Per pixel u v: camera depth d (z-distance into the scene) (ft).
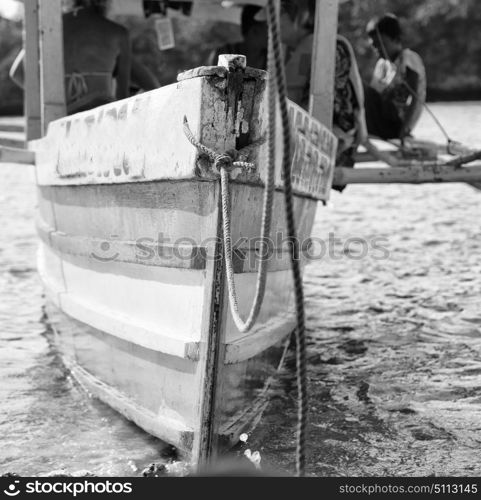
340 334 23.29
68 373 20.29
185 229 14.08
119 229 16.11
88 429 16.85
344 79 23.18
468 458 15.57
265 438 16.42
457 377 19.76
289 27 23.66
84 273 18.12
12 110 129.90
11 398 18.61
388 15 26.32
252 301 15.31
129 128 14.87
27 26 24.54
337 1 19.81
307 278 29.94
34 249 36.65
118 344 16.60
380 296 27.30
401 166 22.79
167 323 14.88
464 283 28.68
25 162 21.66
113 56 22.91
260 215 14.66
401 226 40.19
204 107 13.08
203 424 14.17
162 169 13.96
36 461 15.42
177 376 14.71
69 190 18.34
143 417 15.66
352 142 23.56
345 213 44.50
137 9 26.16
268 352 16.92
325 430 16.81
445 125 77.15
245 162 13.07
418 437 16.47
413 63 25.79
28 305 26.96
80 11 23.65
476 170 22.34
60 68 20.47
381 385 19.29
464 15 113.29
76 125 17.21
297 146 15.92
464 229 38.81
